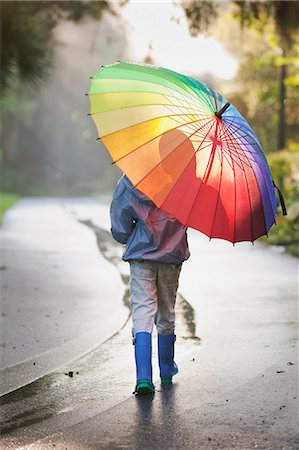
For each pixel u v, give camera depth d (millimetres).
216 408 10211
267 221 10375
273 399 10570
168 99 9969
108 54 111938
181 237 10852
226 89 54219
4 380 11836
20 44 42875
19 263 26234
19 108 119625
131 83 9992
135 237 10883
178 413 10016
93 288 20844
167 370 11422
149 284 10930
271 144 52094
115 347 13961
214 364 12508
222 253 28594
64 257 28141
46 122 137750
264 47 42594
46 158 139375
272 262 25672
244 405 10320
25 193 124375
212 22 28266
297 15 29578
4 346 14070
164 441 8992
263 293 19297
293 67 42094
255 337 14422
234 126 10305
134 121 9789
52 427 9570
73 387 11414
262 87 52031
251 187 10109
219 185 9844
